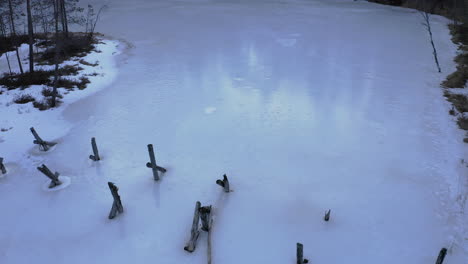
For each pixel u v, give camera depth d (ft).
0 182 52.08
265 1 199.82
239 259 38.70
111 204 47.29
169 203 47.01
